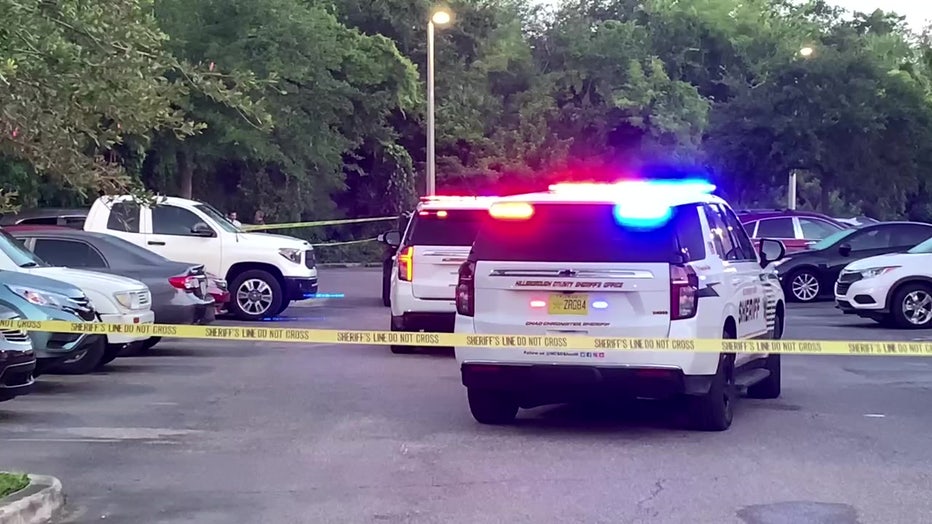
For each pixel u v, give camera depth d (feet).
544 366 30.58
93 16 22.16
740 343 31.04
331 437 31.60
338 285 93.35
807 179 165.68
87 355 43.09
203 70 26.32
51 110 22.15
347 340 34.58
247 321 62.23
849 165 137.90
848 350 32.35
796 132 134.10
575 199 30.83
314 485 26.12
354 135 122.21
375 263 126.41
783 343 31.76
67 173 22.82
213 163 109.19
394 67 114.93
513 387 31.14
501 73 150.61
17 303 37.58
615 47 146.51
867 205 148.87
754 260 38.58
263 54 89.10
